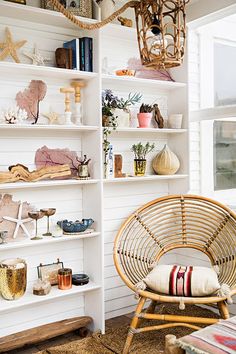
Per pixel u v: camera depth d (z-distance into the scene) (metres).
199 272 2.63
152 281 2.59
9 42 2.69
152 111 3.49
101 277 2.94
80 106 3.01
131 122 3.40
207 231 3.38
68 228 2.84
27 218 2.85
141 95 3.46
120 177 3.14
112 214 3.32
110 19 1.61
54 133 2.99
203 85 3.64
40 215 2.76
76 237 2.82
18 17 2.74
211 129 3.68
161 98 3.59
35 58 2.79
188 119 3.43
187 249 3.57
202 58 3.62
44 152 2.94
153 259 3.01
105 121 3.03
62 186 3.04
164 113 3.61
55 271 2.97
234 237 3.06
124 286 3.38
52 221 3.00
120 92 3.34
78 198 3.13
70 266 3.10
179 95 3.50
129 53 3.37
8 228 2.77
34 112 2.88
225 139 3.61
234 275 2.70
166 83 3.31
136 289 2.56
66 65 2.82
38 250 2.94
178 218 3.51
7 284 2.59
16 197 2.83
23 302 2.58
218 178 3.69
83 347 2.69
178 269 2.69
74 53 2.86
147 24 1.47
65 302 3.08
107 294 3.29
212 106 3.68
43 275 2.91
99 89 2.88
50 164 2.97
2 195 2.77
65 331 2.82
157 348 2.67
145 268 2.92
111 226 3.31
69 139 3.06
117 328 3.01
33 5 2.86
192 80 3.58
